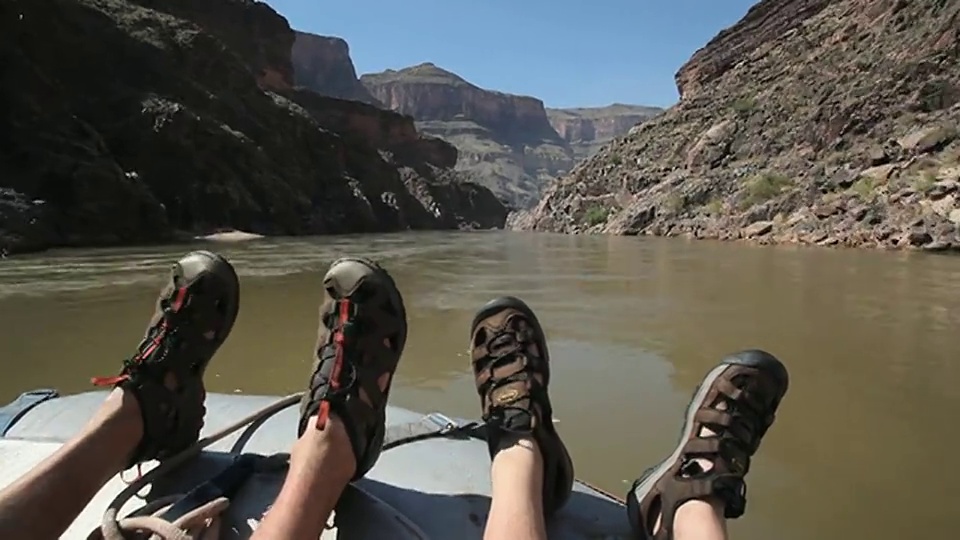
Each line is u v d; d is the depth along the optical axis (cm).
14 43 1792
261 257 1065
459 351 371
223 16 3966
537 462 120
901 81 1738
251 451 135
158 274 771
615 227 2148
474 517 116
